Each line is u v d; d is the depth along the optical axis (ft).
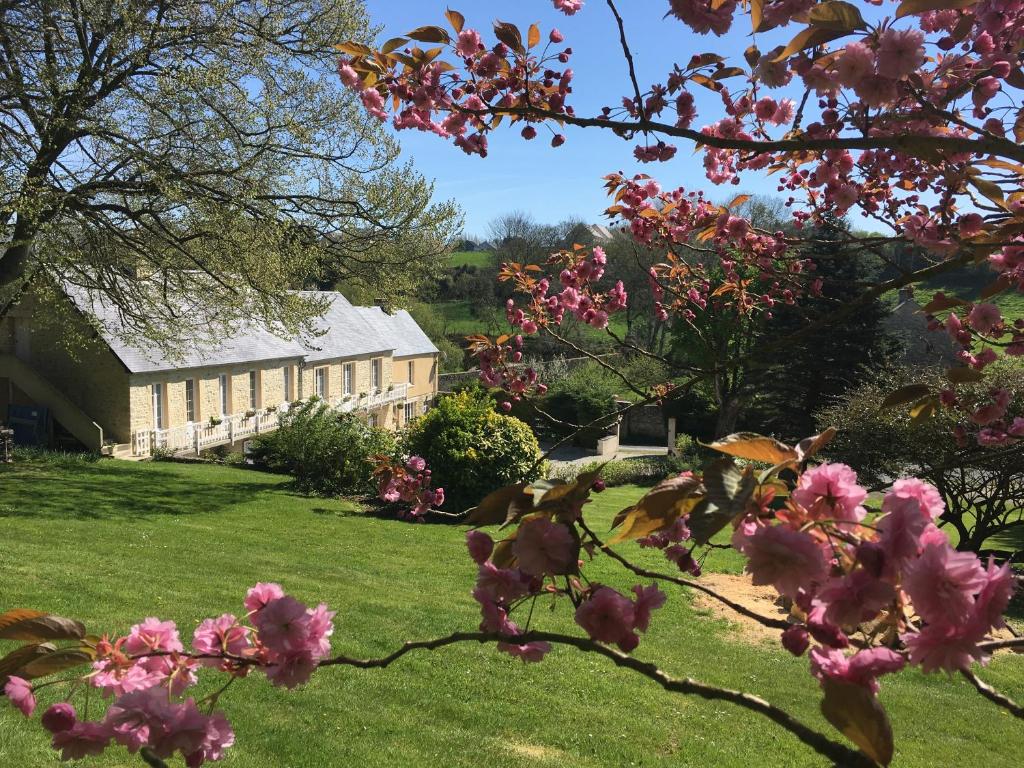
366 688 18.54
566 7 6.86
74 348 66.08
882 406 7.14
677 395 8.70
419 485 15.21
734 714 19.20
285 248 46.88
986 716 20.30
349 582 28.94
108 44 37.86
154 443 68.90
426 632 23.24
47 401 64.44
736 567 33.35
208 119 41.11
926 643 2.84
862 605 2.94
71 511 38.91
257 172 44.34
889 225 10.59
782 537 3.07
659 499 3.51
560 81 7.48
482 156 7.77
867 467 33.78
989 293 6.94
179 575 26.89
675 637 25.00
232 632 4.69
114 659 4.38
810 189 12.61
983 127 7.75
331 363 97.91
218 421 75.77
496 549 3.96
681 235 12.98
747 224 11.45
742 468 3.36
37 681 15.65
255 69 42.86
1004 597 2.76
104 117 39.40
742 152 9.25
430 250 51.96
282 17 43.27
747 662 23.21
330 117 45.16
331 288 122.93
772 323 60.34
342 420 57.93
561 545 3.61
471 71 7.39
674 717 18.67
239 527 39.40
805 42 4.83
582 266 14.40
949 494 32.83
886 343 66.59
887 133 6.92
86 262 44.55
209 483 54.90
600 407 93.66
